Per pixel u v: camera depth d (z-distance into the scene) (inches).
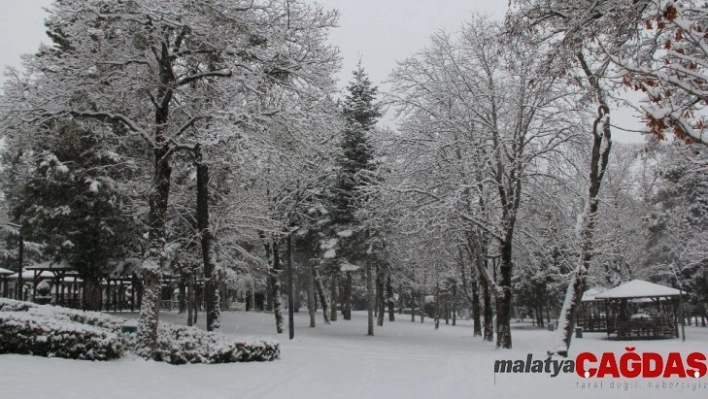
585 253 685.3
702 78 251.0
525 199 1002.1
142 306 610.5
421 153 1000.9
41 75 639.1
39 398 366.3
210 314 831.7
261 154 613.3
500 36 370.3
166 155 637.9
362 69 1435.8
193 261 1172.5
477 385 494.3
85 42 634.8
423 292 2257.6
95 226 1128.8
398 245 1233.4
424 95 1027.3
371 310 1332.4
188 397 431.5
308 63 670.5
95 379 455.2
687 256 1418.6
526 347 990.4
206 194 846.5
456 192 901.8
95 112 640.4
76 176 1109.7
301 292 2938.0
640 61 313.4
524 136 927.0
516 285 2037.4
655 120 265.1
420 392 474.0
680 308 1183.6
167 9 565.3
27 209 1120.2
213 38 617.6
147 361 578.6
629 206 1595.7
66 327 547.2
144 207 1127.0
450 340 1221.1
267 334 1206.3
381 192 1011.9
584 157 935.0
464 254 1392.7
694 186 1188.5
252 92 655.1
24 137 653.3
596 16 305.4
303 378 559.2
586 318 1705.2
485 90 959.0
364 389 493.7
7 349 532.7
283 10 656.4
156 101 663.8
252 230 1114.7
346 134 1328.7
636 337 1267.2
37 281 1598.2
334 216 1401.3
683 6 275.3
